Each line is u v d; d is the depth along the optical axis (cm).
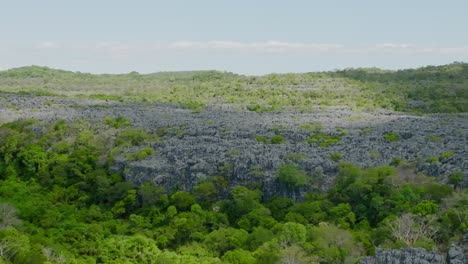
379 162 14125
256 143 16350
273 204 12888
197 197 13888
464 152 14300
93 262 11012
